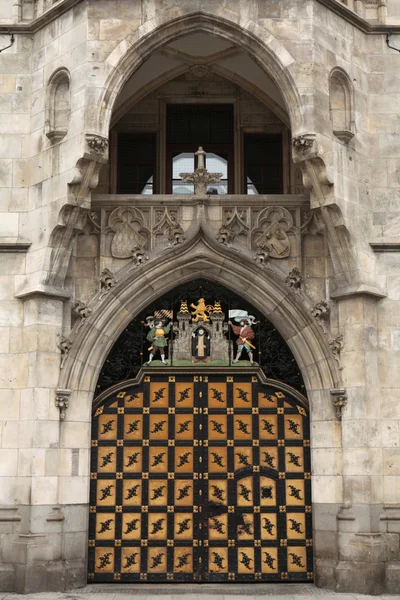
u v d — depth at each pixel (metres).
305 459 19.97
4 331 19.48
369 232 19.88
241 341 20.52
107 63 19.11
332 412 19.36
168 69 21.81
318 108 19.05
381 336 19.53
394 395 19.33
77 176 18.89
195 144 22.53
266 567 19.58
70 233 19.36
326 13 19.80
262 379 20.28
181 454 20.06
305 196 20.19
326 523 19.08
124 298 19.94
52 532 18.53
